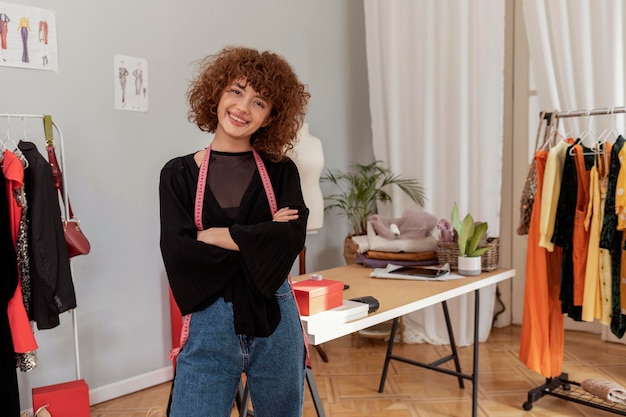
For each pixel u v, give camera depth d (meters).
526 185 3.21
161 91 3.57
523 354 3.22
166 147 3.61
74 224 2.72
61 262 2.58
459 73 4.14
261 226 1.50
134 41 3.42
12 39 2.94
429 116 4.29
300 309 2.11
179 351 1.57
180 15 3.64
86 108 3.23
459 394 3.31
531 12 3.91
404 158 4.47
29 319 2.55
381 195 4.44
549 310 3.21
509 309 4.68
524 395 3.29
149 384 3.57
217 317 1.49
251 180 1.59
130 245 3.47
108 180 3.35
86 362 3.29
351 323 2.13
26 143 2.61
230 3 3.92
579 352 4.00
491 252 3.07
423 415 3.04
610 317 2.94
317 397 2.11
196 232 1.53
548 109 3.92
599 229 2.92
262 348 1.52
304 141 3.89
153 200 3.57
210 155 1.59
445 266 3.08
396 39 4.41
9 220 2.42
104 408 3.24
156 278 3.61
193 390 1.51
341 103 4.78
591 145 3.82
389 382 3.51
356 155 4.92
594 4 3.75
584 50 3.77
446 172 4.27
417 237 3.42
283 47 4.29
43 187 2.54
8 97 2.95
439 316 4.29
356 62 4.90
